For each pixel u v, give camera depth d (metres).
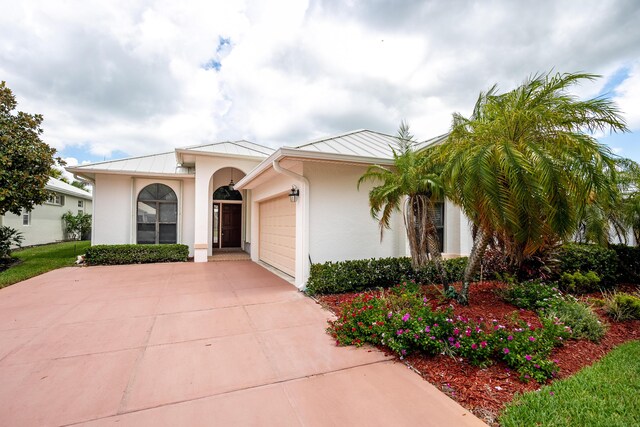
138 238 12.87
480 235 5.41
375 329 4.17
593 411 2.71
